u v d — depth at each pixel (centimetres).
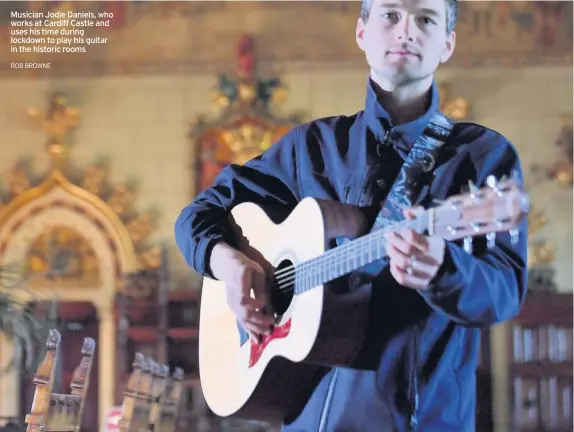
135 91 1072
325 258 452
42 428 504
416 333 479
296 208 483
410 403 482
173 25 1062
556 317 980
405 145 511
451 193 495
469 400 486
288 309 477
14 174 1079
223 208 545
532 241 1023
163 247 1066
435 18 516
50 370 515
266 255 502
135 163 1076
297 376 492
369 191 510
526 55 1024
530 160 1025
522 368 959
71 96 1076
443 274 421
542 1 1019
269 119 1044
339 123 535
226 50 1053
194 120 1062
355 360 474
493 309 442
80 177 1077
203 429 967
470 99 1025
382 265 471
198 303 1043
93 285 1062
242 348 512
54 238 1076
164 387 639
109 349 1035
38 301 1054
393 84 516
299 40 1038
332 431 490
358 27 530
